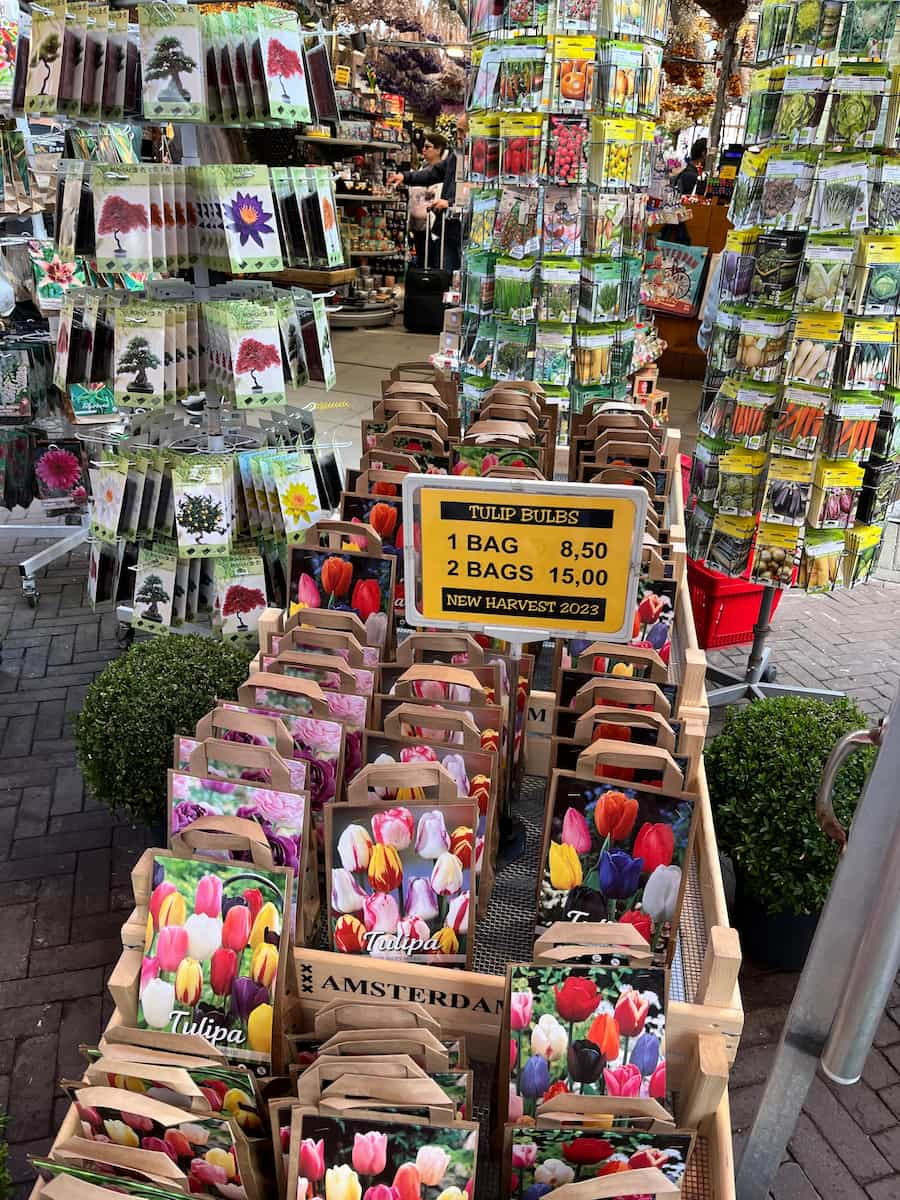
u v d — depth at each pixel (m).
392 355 9.38
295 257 2.87
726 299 3.63
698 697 1.83
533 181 3.34
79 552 5.43
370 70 10.63
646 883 1.47
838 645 4.75
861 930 1.23
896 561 5.86
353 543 2.26
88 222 2.72
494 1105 1.42
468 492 1.50
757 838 2.55
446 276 10.40
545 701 2.04
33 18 2.71
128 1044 1.32
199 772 1.51
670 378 9.45
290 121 2.61
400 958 1.49
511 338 3.66
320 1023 1.31
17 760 3.53
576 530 1.50
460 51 10.95
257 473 3.13
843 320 3.33
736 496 3.70
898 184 3.14
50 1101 2.26
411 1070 1.17
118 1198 1.19
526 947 1.67
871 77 2.98
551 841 1.48
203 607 3.37
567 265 3.44
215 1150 1.23
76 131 3.62
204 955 1.36
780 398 3.56
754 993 2.67
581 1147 1.21
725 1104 1.39
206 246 2.80
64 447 4.85
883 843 1.17
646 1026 1.27
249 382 2.80
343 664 1.71
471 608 1.59
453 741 1.69
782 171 3.25
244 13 2.50
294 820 1.46
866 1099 2.39
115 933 2.77
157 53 2.52
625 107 3.30
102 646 4.38
